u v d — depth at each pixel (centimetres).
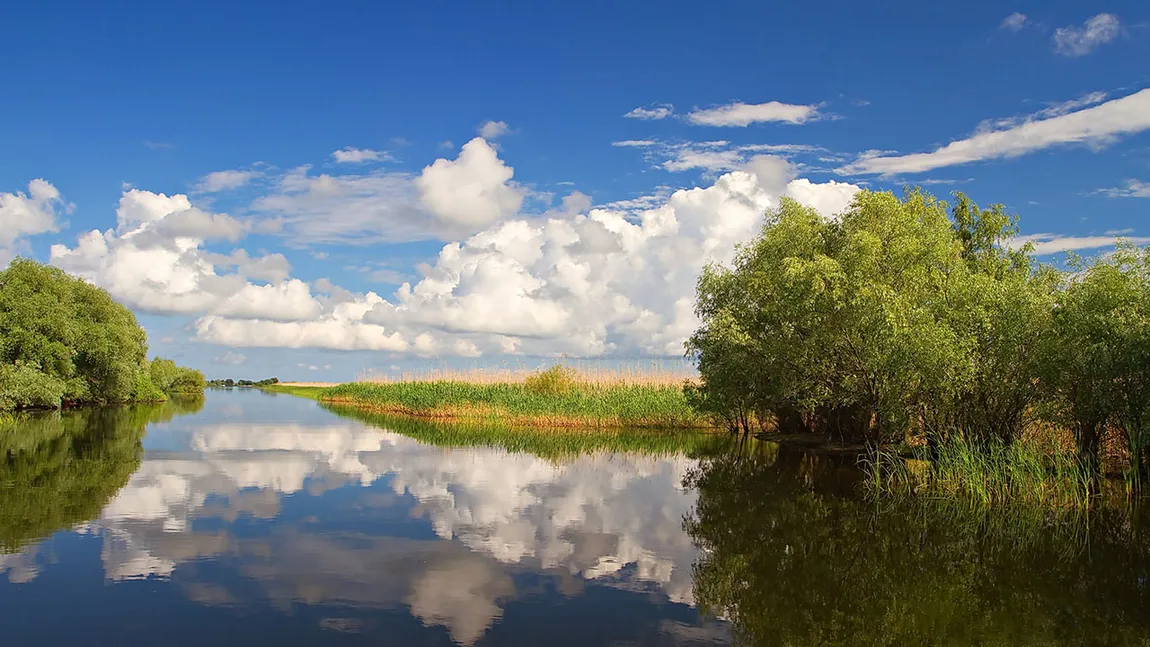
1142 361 1881
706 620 1090
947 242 2586
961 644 1007
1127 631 1070
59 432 3734
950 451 2275
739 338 3061
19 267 5609
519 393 5069
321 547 1444
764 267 3069
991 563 1413
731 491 2189
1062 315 2028
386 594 1165
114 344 6241
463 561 1369
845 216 2811
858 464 2814
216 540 1480
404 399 5928
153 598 1120
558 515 1806
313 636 980
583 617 1089
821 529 1683
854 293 2312
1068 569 1381
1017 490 2033
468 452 3136
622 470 2638
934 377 2156
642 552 1470
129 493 1967
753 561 1412
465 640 984
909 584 1282
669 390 4875
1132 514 1844
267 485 2158
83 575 1228
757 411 3844
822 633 1049
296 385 19425
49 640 950
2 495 1911
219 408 6688
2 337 5041
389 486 2184
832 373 2731
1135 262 1975
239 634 982
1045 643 1027
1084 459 2100
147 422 4600
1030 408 2292
